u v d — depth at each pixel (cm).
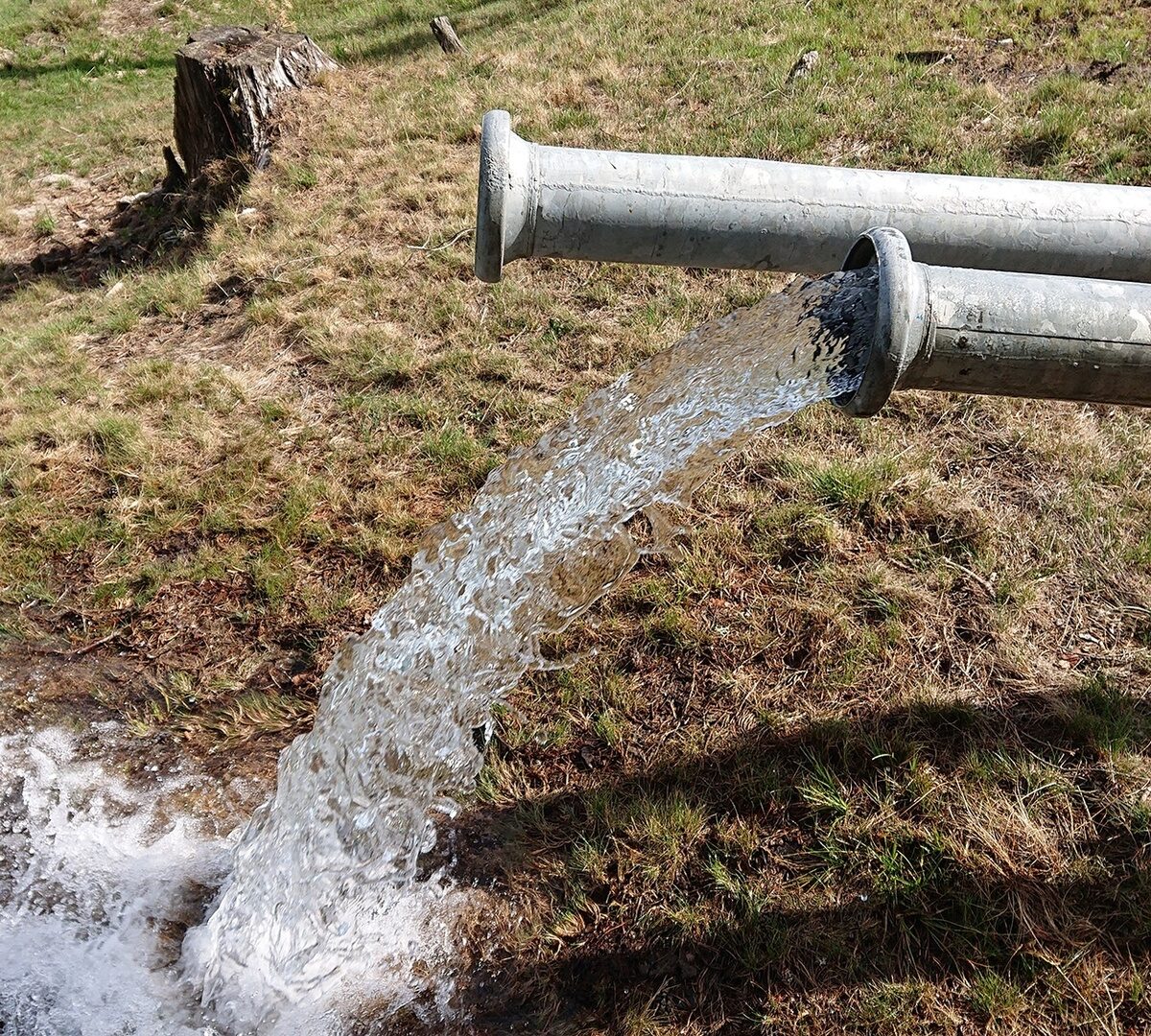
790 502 157
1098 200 98
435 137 292
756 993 109
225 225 270
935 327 78
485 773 133
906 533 150
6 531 177
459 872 125
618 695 137
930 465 161
